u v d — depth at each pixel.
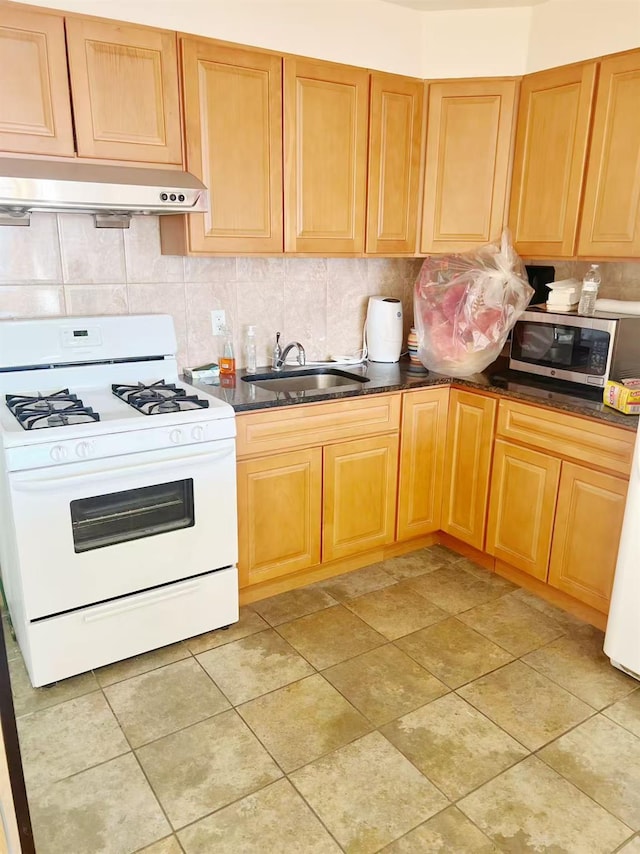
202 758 1.79
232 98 2.26
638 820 1.61
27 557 1.87
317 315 3.03
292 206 2.49
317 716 1.96
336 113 2.51
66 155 2.01
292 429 2.43
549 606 2.59
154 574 2.14
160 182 2.06
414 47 2.66
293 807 1.63
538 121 2.59
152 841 1.54
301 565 2.62
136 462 1.99
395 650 2.29
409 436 2.79
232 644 2.31
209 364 2.72
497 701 2.04
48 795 1.66
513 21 2.58
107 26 1.99
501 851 1.52
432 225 2.86
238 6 2.21
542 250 2.65
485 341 2.76
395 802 1.66
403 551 3.05
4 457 1.83
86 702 2.00
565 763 1.79
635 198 2.29
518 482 2.60
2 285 2.26
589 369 2.46
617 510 2.23
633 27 2.23
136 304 2.52
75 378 2.35
